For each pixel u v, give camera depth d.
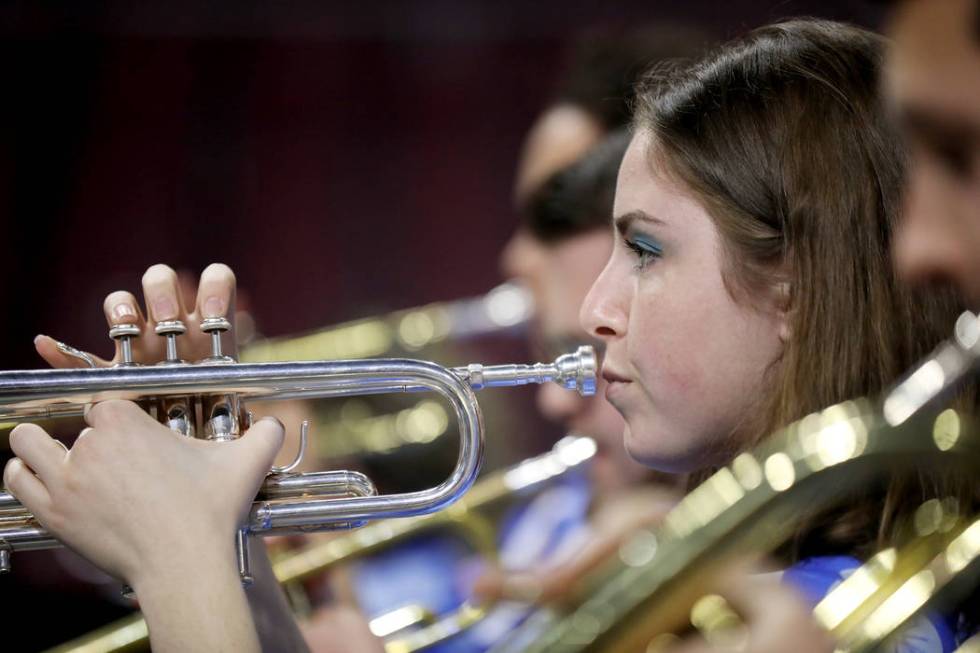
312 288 12.45
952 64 1.93
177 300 4.10
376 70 12.49
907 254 2.09
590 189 5.81
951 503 3.16
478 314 8.33
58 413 3.66
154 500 3.19
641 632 2.23
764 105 3.62
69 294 12.19
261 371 3.53
